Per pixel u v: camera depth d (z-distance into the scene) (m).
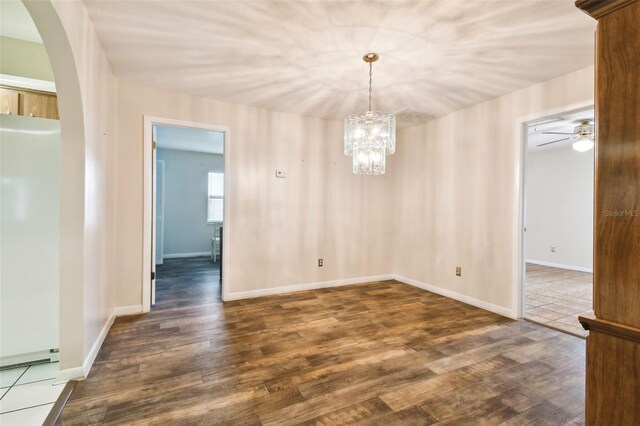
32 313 2.14
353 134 2.64
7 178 2.08
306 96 3.28
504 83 2.86
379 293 3.85
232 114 3.49
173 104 3.19
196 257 6.73
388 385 1.86
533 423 1.55
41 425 1.50
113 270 2.88
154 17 1.96
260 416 1.58
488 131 3.29
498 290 3.16
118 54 2.43
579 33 2.06
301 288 3.96
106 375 1.94
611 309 0.78
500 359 2.19
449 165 3.74
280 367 2.05
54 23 1.51
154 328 2.68
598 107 0.80
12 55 2.54
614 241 0.77
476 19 1.94
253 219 3.63
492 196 3.23
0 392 1.77
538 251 6.35
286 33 2.13
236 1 1.80
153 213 3.25
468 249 3.48
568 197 5.86
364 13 1.90
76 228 1.88
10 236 2.08
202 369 2.02
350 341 2.46
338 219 4.21
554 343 2.46
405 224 4.42
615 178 0.77
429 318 3.00
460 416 1.59
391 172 4.61
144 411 1.60
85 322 1.93
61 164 1.84
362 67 2.61
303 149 3.94
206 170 7.03
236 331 2.64
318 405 1.67
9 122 2.09
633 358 0.74
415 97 3.24
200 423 1.52
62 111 1.80
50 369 2.07
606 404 0.79
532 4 1.79
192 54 2.43
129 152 3.02
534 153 6.43
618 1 0.75
